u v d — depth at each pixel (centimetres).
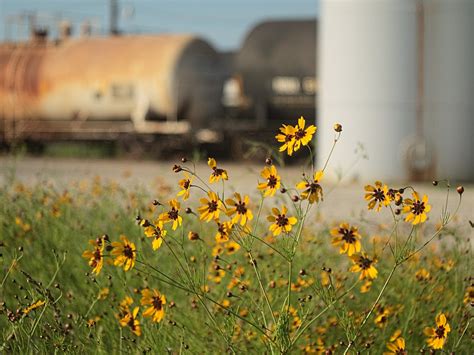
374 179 2189
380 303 646
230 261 712
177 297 698
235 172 2583
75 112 3369
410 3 2159
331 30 2233
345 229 481
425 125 2177
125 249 499
